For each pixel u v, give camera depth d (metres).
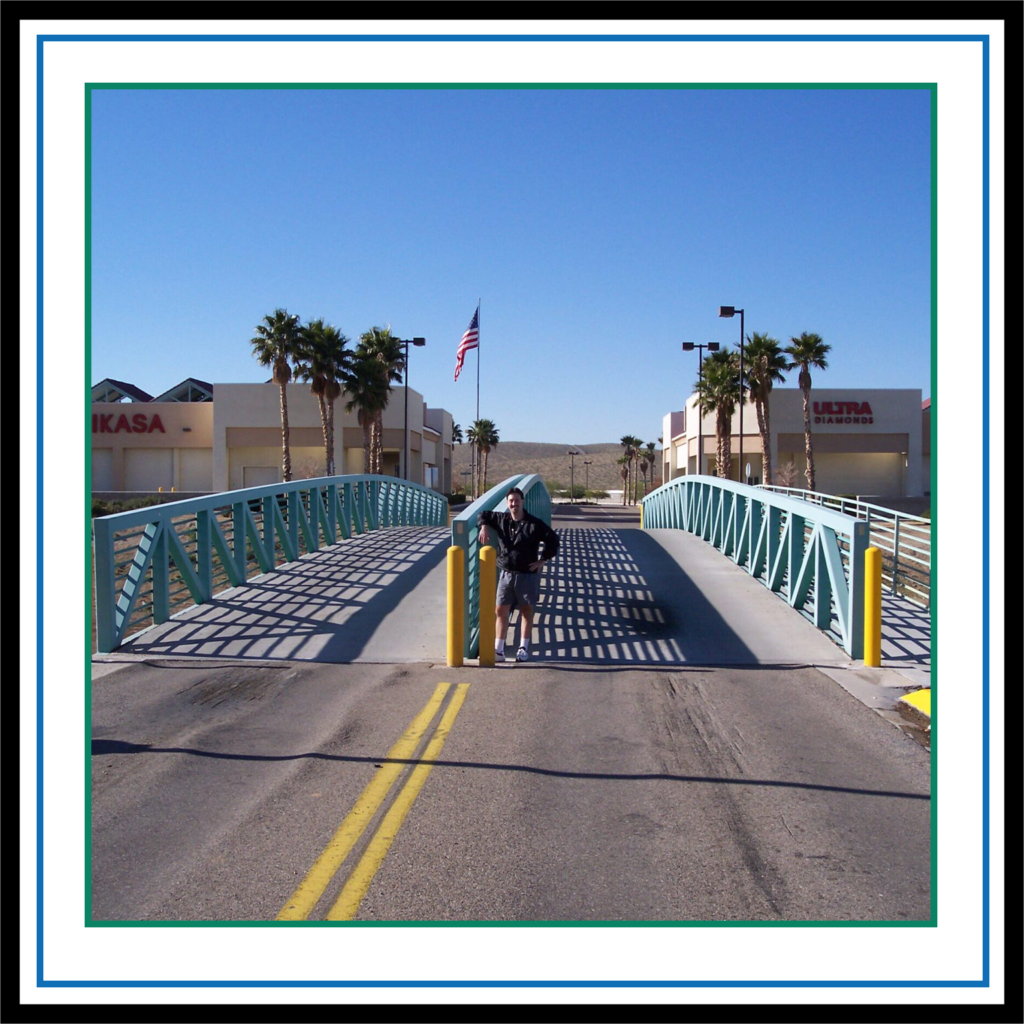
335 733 6.18
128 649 8.63
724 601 10.89
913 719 6.53
